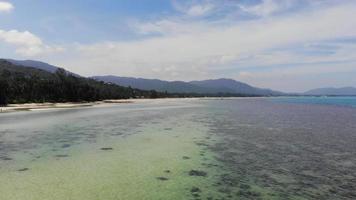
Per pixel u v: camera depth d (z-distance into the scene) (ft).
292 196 42.16
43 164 59.16
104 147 75.72
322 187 45.65
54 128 111.24
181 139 87.04
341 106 283.18
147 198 41.37
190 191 44.14
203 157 64.75
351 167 56.34
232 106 281.54
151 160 62.23
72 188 44.93
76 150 72.23
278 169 55.11
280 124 122.31
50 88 306.76
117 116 161.79
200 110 215.10
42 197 41.32
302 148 73.41
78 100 333.01
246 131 102.22
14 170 55.01
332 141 82.48
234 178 50.14
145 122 131.64
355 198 41.39
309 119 143.74
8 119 145.48
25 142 82.84
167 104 323.37
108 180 48.85
